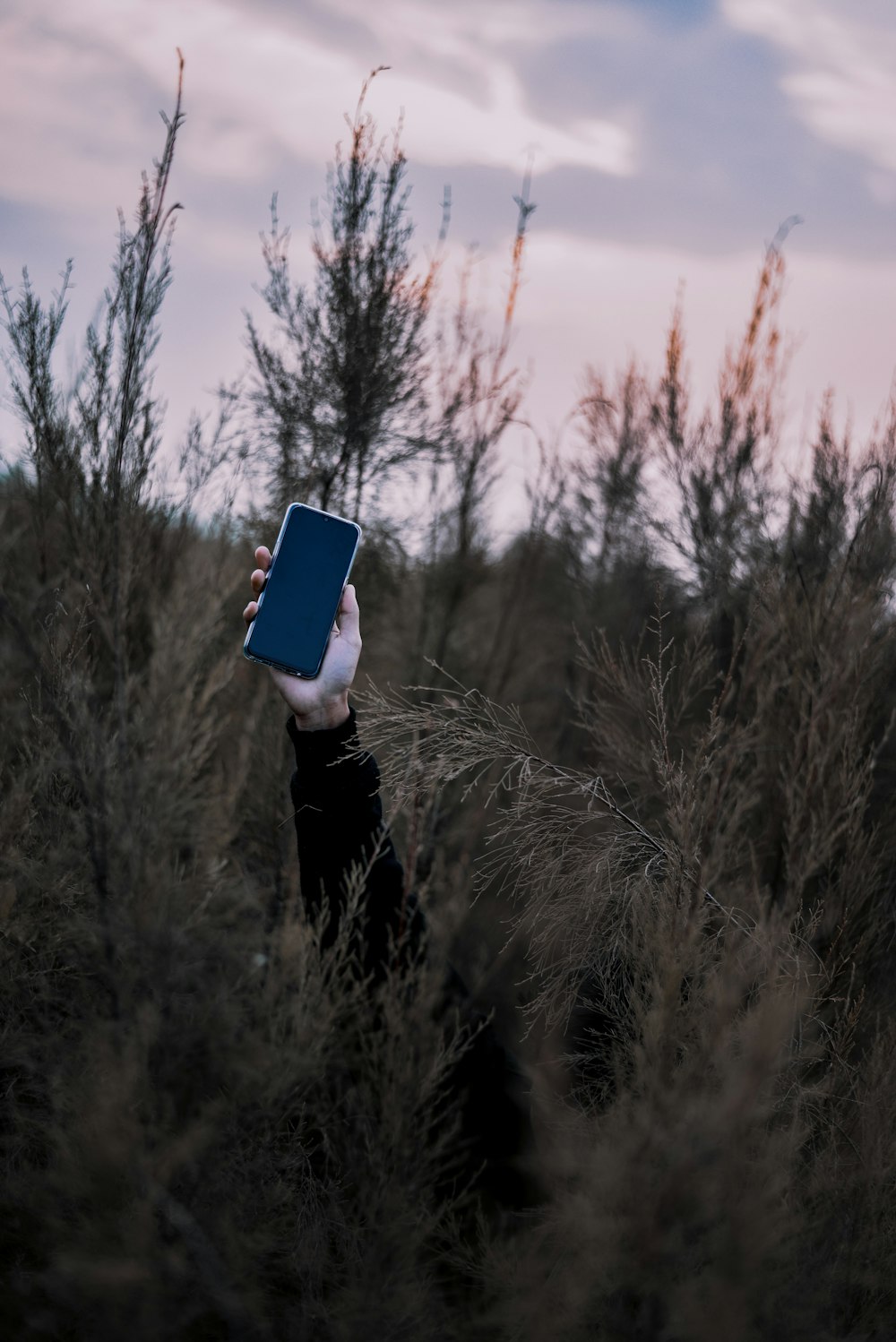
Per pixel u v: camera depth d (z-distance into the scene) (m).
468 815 2.75
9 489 2.65
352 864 1.49
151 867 1.51
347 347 3.24
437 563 4.54
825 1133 1.50
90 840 1.47
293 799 1.52
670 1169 1.12
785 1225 1.19
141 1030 1.33
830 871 1.95
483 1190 1.51
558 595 5.45
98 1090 1.29
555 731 4.05
